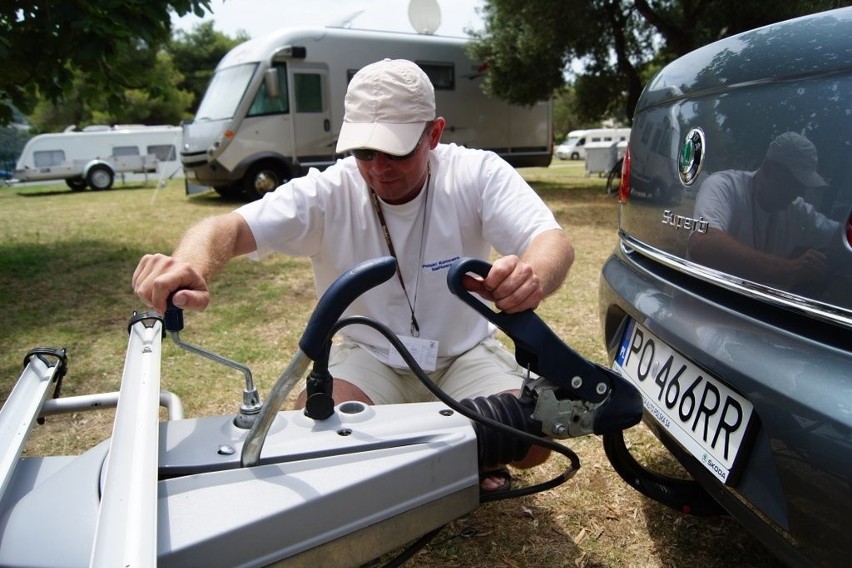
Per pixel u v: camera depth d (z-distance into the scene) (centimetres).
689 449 160
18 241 774
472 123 1434
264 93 1155
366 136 164
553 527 214
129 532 80
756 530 140
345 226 192
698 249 166
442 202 190
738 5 1097
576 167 2695
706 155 164
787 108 137
